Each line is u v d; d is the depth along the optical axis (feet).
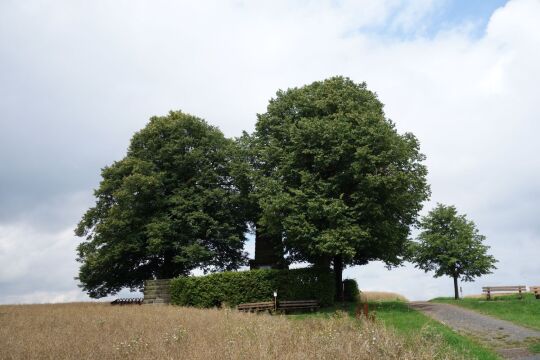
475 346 60.64
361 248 110.83
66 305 131.95
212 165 157.89
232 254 161.58
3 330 63.05
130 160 153.58
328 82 126.00
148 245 147.64
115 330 59.52
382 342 42.29
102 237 149.48
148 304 130.21
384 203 108.78
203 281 116.78
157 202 147.54
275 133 128.36
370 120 110.52
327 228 107.65
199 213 144.77
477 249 137.49
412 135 120.57
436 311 99.66
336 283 123.54
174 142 155.02
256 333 50.26
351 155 107.96
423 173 119.44
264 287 112.68
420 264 144.46
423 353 40.91
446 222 144.56
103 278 156.56
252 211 151.74
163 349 42.91
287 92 132.36
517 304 102.89
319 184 108.99
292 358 38.32
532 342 65.67
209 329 56.90
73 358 41.42
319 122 112.27
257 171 128.77
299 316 97.60
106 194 157.69
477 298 131.95
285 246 126.11
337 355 39.78
